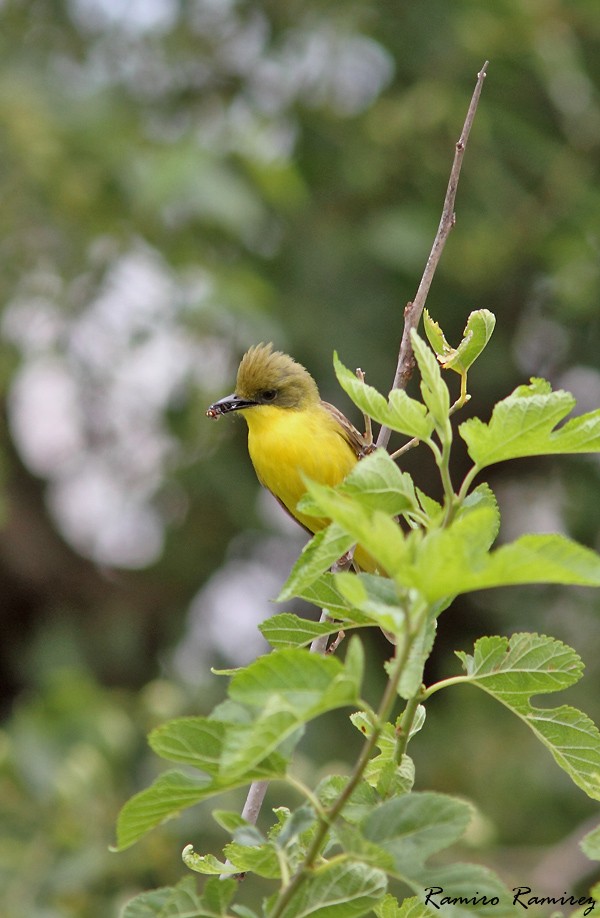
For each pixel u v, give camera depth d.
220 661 16.47
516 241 14.84
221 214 13.47
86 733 11.48
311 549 4.07
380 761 4.77
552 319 16.38
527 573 3.36
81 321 14.77
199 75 16.03
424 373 4.00
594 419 3.88
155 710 12.10
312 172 15.95
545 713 4.54
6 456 16.28
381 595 3.94
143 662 17.00
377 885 4.15
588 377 16.64
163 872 10.42
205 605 16.80
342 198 15.92
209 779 3.86
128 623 16.89
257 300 14.13
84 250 14.16
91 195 13.86
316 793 4.40
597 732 4.50
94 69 15.71
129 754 11.77
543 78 15.04
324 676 3.56
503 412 3.88
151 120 15.58
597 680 14.53
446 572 3.39
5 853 10.39
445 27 15.21
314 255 15.54
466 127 5.84
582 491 16.12
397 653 3.70
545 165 15.32
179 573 16.73
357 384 4.16
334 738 13.98
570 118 15.37
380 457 4.04
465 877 3.67
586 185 15.09
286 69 15.62
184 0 15.88
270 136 15.35
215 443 15.71
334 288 15.55
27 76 14.40
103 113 14.32
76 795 10.70
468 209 15.11
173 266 14.21
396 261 14.66
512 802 13.47
